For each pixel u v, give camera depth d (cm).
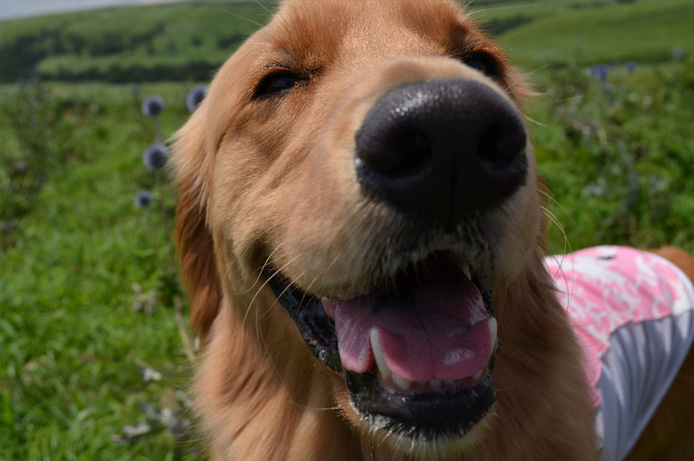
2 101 199
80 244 86
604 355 35
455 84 18
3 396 52
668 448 42
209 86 37
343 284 22
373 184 20
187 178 37
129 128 174
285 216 26
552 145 100
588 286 39
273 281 29
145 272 73
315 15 28
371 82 22
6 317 66
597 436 32
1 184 113
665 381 38
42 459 47
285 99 28
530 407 29
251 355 32
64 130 157
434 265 24
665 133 100
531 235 22
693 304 40
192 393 36
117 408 52
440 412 22
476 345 23
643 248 69
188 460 45
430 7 29
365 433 24
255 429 32
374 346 23
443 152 18
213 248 36
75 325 65
